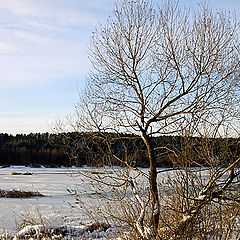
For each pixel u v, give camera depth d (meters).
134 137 4.88
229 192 4.26
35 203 15.20
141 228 4.33
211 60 4.19
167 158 4.95
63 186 22.84
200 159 4.36
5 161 50.00
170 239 4.31
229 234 4.11
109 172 4.94
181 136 4.28
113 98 4.83
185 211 4.18
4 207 14.27
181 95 4.37
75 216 10.90
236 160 3.97
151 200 4.69
